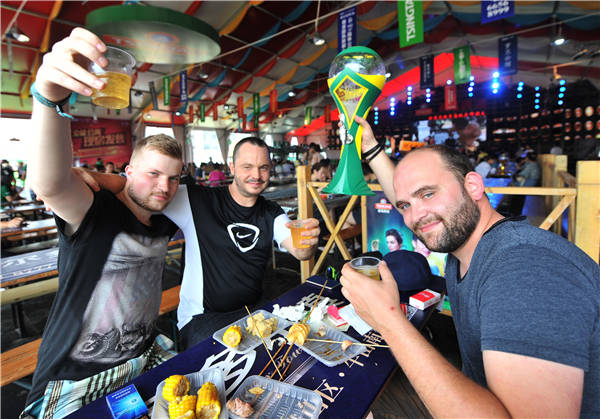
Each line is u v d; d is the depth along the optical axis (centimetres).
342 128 109
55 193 113
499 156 1410
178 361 110
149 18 196
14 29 586
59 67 76
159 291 160
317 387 95
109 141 1553
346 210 299
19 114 1177
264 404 88
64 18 701
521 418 55
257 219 194
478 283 80
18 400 213
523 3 727
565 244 74
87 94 82
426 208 86
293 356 112
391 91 1828
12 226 391
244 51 1077
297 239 147
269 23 920
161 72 1127
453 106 1484
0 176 818
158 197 145
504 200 383
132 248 144
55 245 412
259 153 182
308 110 1572
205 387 88
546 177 428
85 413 87
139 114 1547
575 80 1333
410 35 467
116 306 142
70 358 134
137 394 93
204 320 176
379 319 80
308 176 312
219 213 189
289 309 140
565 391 56
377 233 292
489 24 980
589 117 1338
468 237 88
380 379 98
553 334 58
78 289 134
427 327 267
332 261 414
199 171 1212
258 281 193
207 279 185
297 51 1155
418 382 67
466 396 60
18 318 294
